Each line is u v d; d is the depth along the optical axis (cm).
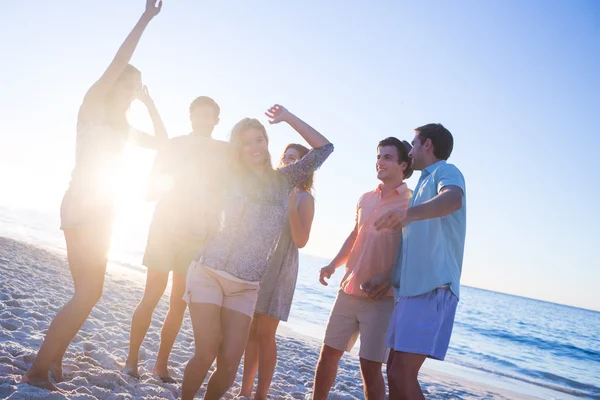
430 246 282
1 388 274
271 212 297
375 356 342
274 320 373
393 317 293
